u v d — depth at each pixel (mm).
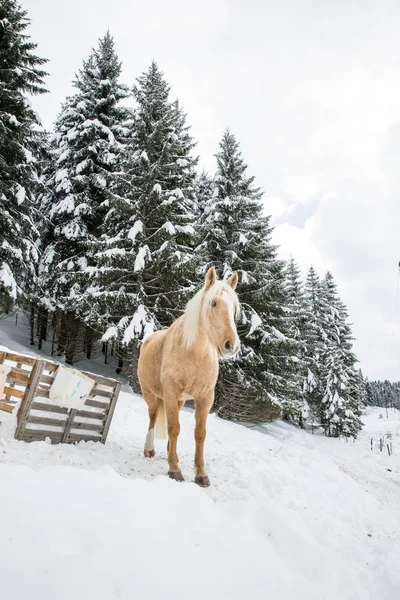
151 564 1806
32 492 2299
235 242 15422
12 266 13570
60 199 17531
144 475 4633
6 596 1409
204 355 4633
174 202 13125
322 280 34469
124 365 19906
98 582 1574
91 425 5438
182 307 13203
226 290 4523
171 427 4719
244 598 1863
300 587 2234
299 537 3068
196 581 1816
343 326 31984
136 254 12562
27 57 14297
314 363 26453
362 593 2873
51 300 15969
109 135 17453
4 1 13328
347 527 4582
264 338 14398
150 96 14930
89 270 12648
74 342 16656
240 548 2414
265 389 14656
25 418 4605
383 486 9680
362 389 33000
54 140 19766
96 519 2129
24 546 1700
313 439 21391
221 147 17297
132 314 13070
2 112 12625
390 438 27047
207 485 4711
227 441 8477
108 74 18812
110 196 12852
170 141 14844
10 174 13430
